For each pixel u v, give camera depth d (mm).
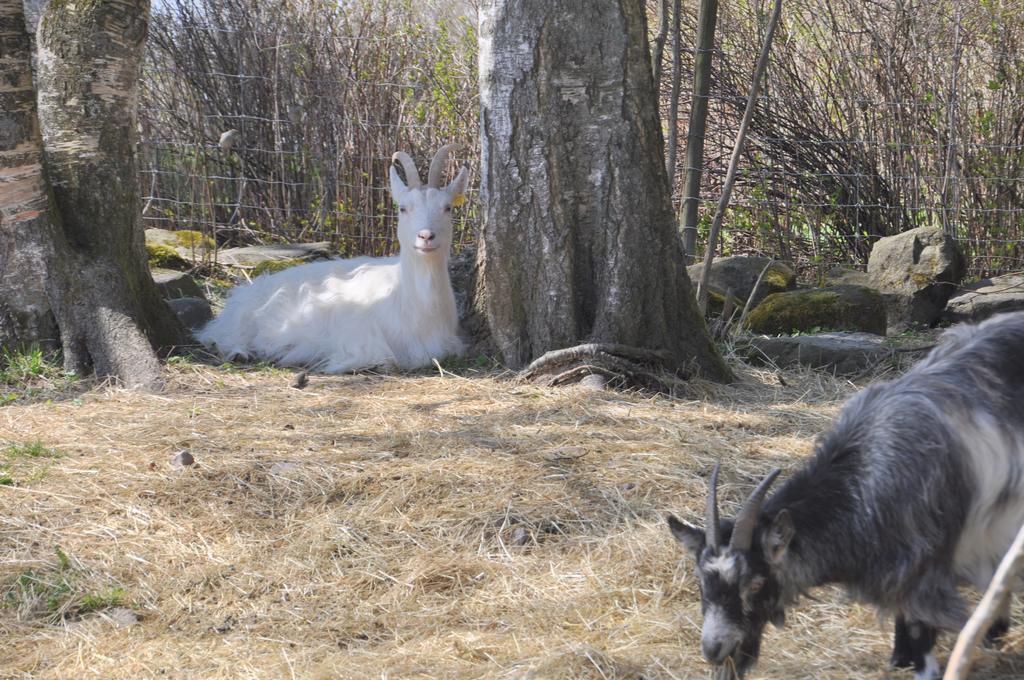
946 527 3475
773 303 6438
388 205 7863
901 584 3500
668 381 5438
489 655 3895
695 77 6641
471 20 8688
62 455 4727
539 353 5633
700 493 4512
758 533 3303
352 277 6066
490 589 4160
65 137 5617
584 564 4234
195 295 6629
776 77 7676
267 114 7934
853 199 7672
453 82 8016
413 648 3936
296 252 7371
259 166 7945
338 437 4906
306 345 5922
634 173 5547
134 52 5703
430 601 4117
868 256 7672
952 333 3889
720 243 7836
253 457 4711
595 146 5547
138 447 4789
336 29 8008
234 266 7219
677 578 4180
